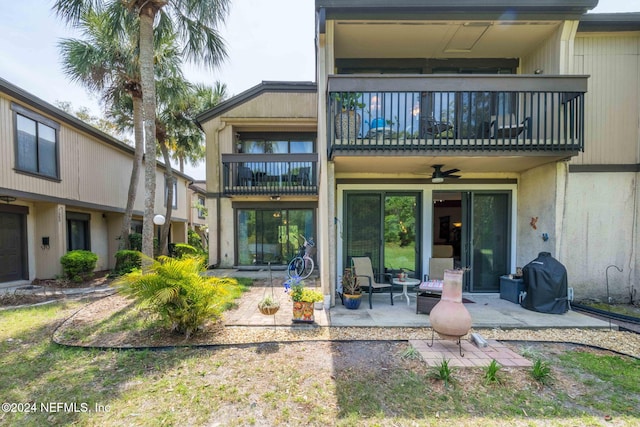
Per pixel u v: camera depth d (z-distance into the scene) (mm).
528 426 2273
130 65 8648
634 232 5457
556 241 5340
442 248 6891
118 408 2531
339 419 2375
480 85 4816
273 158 10727
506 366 3164
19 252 8336
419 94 4961
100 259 11383
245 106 11008
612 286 5414
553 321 4492
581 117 4824
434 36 5707
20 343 3885
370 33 5605
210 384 2889
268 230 11281
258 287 7570
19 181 7430
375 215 6434
